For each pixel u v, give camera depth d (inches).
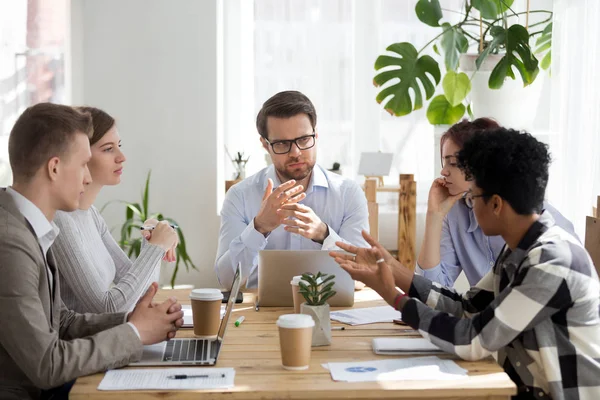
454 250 111.3
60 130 74.2
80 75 192.5
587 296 70.9
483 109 176.2
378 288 78.0
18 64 189.3
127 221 183.2
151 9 192.4
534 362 72.9
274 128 111.5
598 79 161.2
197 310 83.3
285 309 96.9
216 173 196.1
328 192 119.0
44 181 74.4
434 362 72.4
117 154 96.5
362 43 203.9
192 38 193.3
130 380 67.1
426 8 182.9
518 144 73.1
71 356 68.6
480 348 71.7
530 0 200.8
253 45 203.5
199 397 64.3
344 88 204.5
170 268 197.3
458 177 104.8
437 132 194.5
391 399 66.2
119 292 90.5
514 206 73.4
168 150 195.2
